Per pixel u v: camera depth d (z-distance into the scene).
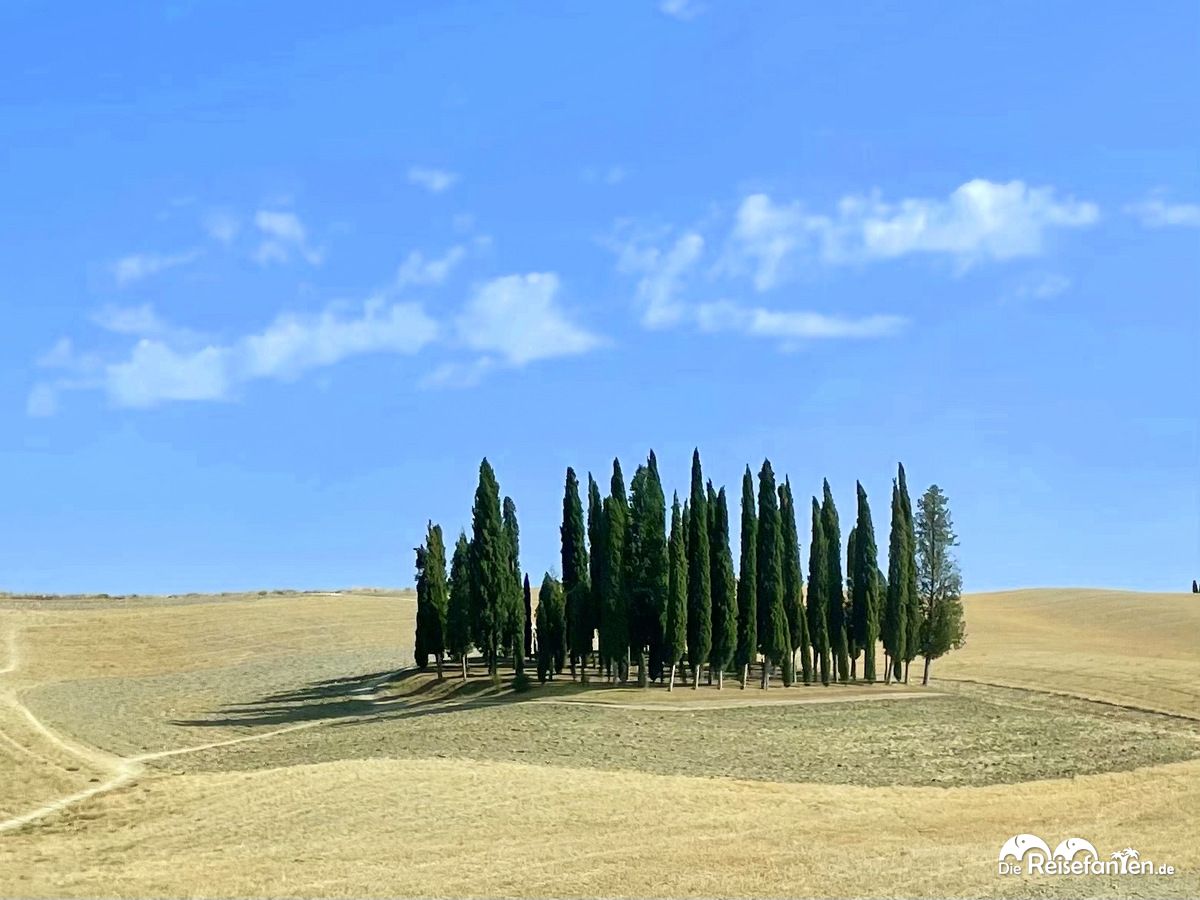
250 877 42.84
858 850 45.88
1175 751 68.88
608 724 74.38
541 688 93.50
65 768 71.31
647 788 55.28
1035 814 52.50
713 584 89.12
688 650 88.00
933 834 48.62
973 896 40.53
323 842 47.56
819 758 66.88
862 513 97.81
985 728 75.31
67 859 47.38
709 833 48.19
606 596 89.25
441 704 92.31
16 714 91.56
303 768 61.12
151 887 41.69
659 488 90.50
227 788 58.00
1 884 42.56
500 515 96.06
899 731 74.12
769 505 93.31
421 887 41.12
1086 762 66.62
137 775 69.56
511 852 45.53
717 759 65.62
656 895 40.22
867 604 96.12
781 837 47.69
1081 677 93.69
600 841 46.94
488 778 56.62
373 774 57.75
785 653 91.81
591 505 97.00
